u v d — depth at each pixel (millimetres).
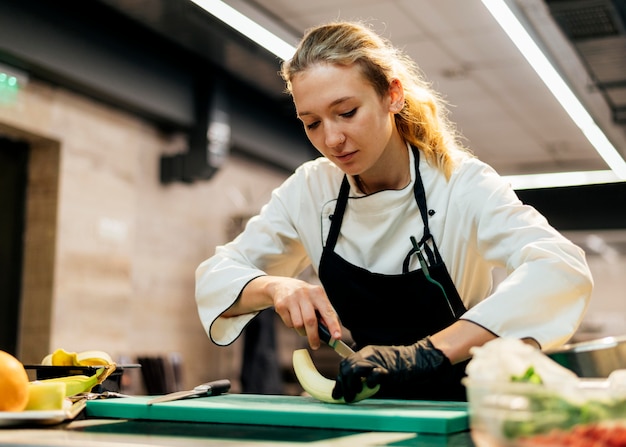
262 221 1668
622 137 5996
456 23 4180
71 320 4430
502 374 736
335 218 1568
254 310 1486
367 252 1531
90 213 4602
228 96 5492
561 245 1289
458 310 1511
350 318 1612
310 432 979
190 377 5453
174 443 837
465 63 4730
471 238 1455
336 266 1563
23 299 4383
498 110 5551
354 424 998
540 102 5355
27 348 4336
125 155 4898
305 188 1631
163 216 5250
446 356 1127
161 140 5254
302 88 1323
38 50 3967
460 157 1509
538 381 736
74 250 4473
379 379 1058
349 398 1101
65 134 4430
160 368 3832
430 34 4352
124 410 1154
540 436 682
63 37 4129
